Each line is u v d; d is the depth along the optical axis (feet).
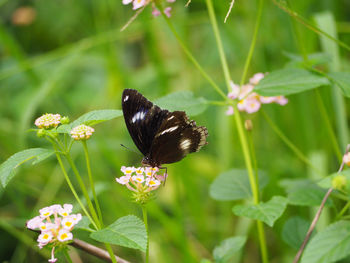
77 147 2.72
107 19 2.92
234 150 2.79
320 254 2.01
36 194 2.72
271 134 2.77
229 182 2.36
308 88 2.21
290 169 2.71
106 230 2.02
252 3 2.76
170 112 2.22
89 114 2.10
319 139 2.66
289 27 2.69
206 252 2.62
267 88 2.23
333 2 2.74
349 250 2.00
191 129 2.24
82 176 2.71
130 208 2.63
